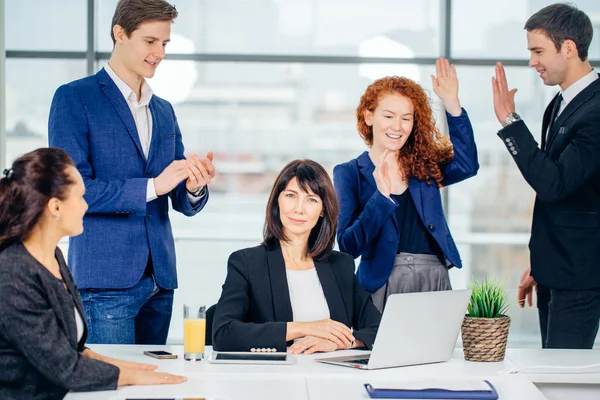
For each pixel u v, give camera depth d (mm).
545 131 3617
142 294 3232
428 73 6863
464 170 3354
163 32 3125
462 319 2605
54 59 6680
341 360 2549
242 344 2658
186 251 6895
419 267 3242
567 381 2418
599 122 3303
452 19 6836
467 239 6988
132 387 2234
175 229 6902
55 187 2201
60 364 2172
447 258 3250
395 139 3225
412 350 2520
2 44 6359
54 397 2268
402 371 2457
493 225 6977
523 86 6852
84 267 3148
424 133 3281
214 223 6914
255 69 6859
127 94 3219
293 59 6855
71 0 6645
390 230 3225
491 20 6832
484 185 6949
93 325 3180
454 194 6969
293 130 6922
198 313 2557
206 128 6875
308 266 2889
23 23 6656
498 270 7000
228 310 2740
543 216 3523
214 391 2197
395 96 3236
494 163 6914
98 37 6723
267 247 2883
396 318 2430
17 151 6703
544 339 3648
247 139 6906
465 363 2602
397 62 6863
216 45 6832
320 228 2869
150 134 3301
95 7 6660
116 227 3172
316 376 2373
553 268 3471
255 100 6883
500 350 2613
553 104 3570
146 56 3125
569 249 3441
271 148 6922
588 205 3441
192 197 3293
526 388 2293
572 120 3391
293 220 2791
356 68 6887
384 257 3225
